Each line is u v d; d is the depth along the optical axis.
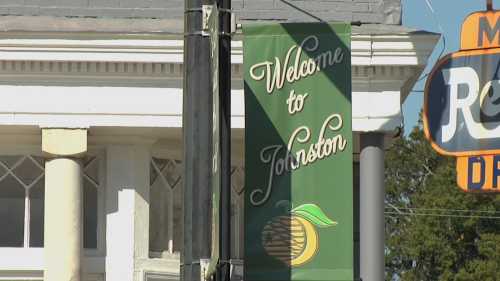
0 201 46.69
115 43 44.69
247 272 32.47
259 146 33.03
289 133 33.16
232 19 31.83
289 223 32.72
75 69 45.03
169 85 45.38
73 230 45.34
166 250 47.56
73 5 45.91
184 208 28.39
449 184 124.25
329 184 32.94
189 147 28.52
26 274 46.38
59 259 45.25
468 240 124.25
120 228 46.59
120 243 46.59
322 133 33.19
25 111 45.16
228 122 28.50
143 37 44.75
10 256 46.31
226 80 28.56
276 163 33.00
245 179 32.94
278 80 33.28
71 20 45.59
